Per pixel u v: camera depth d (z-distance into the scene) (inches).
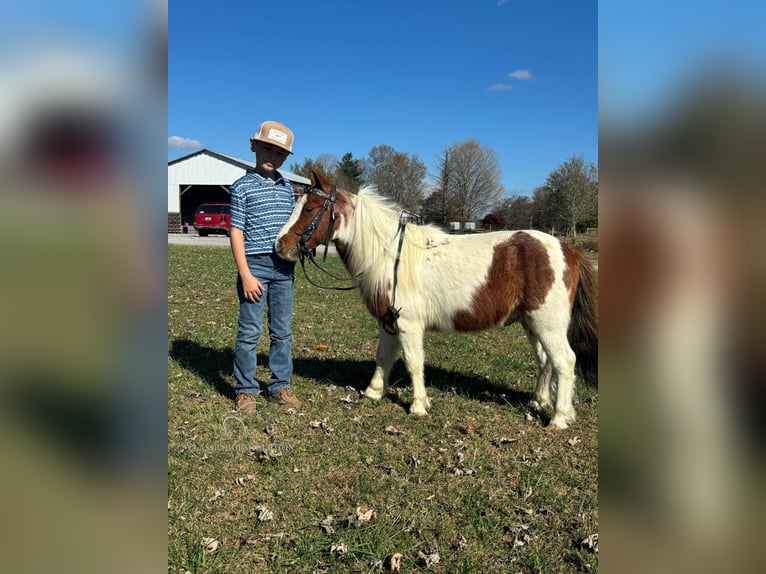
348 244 175.9
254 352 173.9
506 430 163.0
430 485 129.6
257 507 116.8
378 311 175.0
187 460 137.7
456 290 165.0
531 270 158.6
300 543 105.0
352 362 235.9
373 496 123.6
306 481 129.8
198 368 211.8
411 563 100.3
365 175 2393.0
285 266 176.2
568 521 115.1
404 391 195.8
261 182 170.2
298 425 162.9
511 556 103.3
